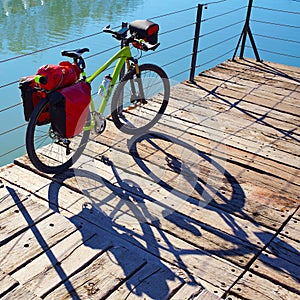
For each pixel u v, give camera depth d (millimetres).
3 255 2135
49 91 2479
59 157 2973
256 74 4820
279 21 9680
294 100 4211
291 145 3400
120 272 2074
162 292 1980
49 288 1968
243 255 2256
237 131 3561
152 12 10500
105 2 11695
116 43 8078
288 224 2508
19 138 4742
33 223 2359
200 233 2393
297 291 2061
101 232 2348
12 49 7801
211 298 1964
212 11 10570
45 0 11727
